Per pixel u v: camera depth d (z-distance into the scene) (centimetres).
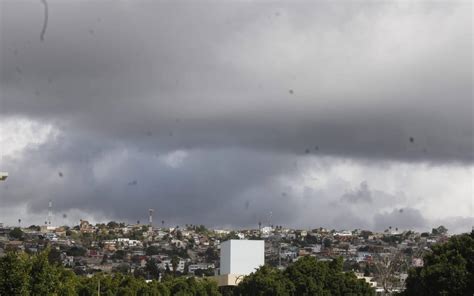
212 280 14438
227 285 15312
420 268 9681
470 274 9050
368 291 12144
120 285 13225
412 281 9631
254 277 12469
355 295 11975
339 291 11956
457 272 9025
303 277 11956
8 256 7300
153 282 13388
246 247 15588
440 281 9031
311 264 12238
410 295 9612
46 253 7869
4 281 7138
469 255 9300
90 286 12438
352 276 12262
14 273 7212
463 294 9031
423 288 9288
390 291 15488
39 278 7650
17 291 7169
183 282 13588
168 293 13288
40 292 7594
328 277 12038
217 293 13825
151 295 12875
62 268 12262
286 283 11912
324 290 11856
